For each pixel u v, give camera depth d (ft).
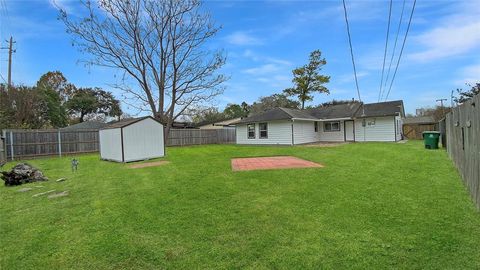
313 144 67.21
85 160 46.21
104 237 12.29
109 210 16.29
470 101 15.57
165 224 13.60
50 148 54.29
